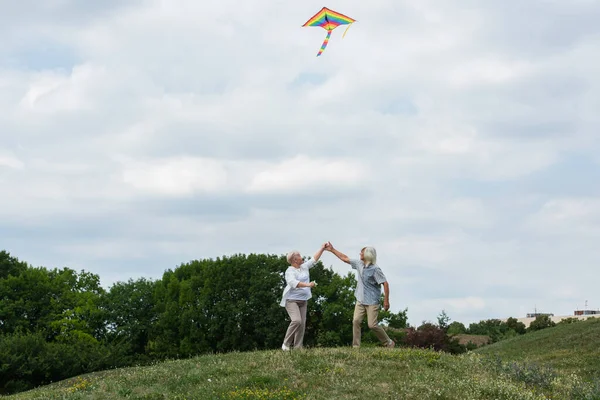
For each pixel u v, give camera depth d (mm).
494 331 111000
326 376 17359
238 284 70625
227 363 19328
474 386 16906
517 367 19422
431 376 17594
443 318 75812
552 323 100125
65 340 73250
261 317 68125
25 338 55406
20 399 19547
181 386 17578
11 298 72562
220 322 69250
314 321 70125
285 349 20156
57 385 26031
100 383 19359
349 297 70000
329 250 20688
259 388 16719
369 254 20156
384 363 18734
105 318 80750
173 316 73938
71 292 79375
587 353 34750
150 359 73062
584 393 18031
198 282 74688
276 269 71625
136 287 83250
